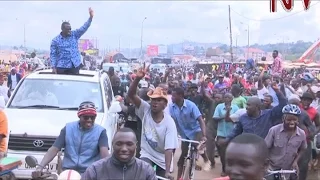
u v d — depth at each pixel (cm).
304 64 3431
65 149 572
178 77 2766
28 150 734
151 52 8538
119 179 412
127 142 411
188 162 768
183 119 845
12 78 1847
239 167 253
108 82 1029
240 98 1084
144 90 913
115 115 940
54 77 895
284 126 636
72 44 992
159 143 609
